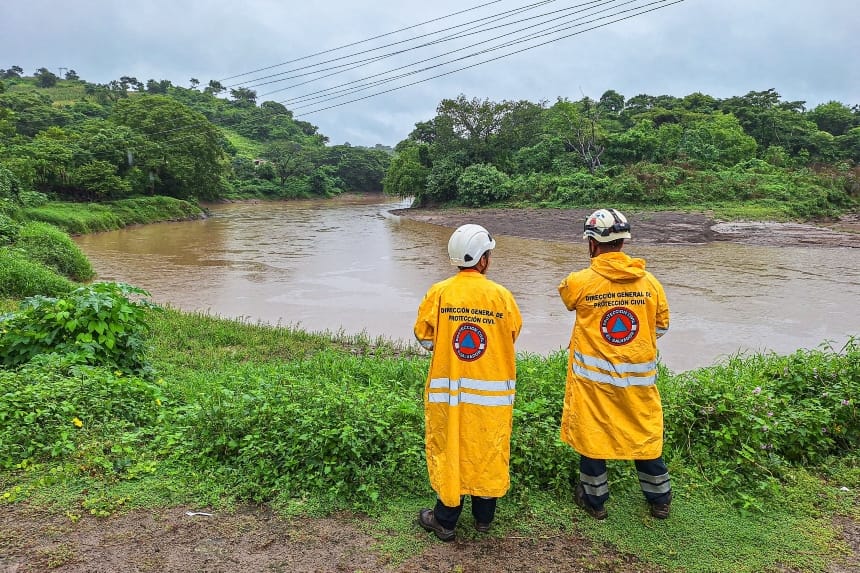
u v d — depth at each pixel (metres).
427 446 3.26
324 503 3.62
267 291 16.94
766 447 4.25
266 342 10.13
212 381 6.46
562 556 3.16
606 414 3.38
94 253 25.66
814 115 79.62
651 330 3.39
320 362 7.64
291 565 3.02
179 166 48.19
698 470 4.13
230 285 17.91
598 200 42.91
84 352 5.69
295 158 85.38
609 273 3.37
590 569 3.05
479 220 40.06
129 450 4.04
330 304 15.10
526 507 3.64
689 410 4.51
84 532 3.23
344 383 5.49
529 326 12.50
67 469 3.80
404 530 3.37
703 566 3.11
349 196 90.31
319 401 4.31
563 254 25.20
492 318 3.12
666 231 30.94
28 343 5.86
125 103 52.88
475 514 3.30
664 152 52.47
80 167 40.84
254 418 4.32
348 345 10.49
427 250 27.05
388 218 47.75
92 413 4.60
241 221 45.22
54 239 19.22
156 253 25.80
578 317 3.54
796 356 6.04
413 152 58.16
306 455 3.93
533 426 4.41
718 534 3.40
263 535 3.29
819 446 4.59
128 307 6.29
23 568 2.90
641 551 3.22
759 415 4.48
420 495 3.74
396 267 21.69
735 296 15.76
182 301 15.41
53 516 3.37
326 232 36.16
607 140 52.84
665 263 21.97
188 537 3.24
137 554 3.06
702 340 11.43
